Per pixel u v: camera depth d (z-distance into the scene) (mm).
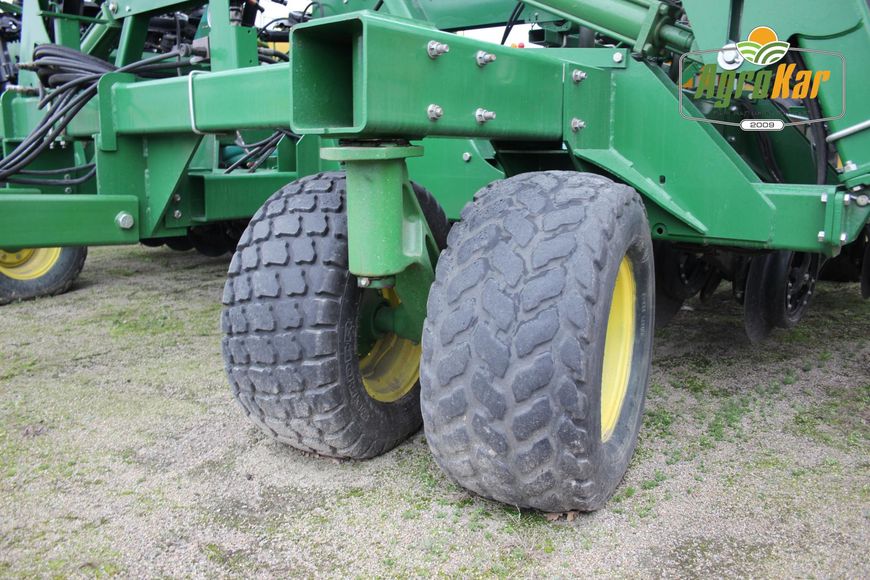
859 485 2031
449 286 1700
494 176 2715
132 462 2199
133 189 2441
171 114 2162
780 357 3207
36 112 3535
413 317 2121
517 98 1884
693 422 2488
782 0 2041
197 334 3594
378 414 2156
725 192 2207
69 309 4082
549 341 1586
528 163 2453
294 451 2266
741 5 2096
